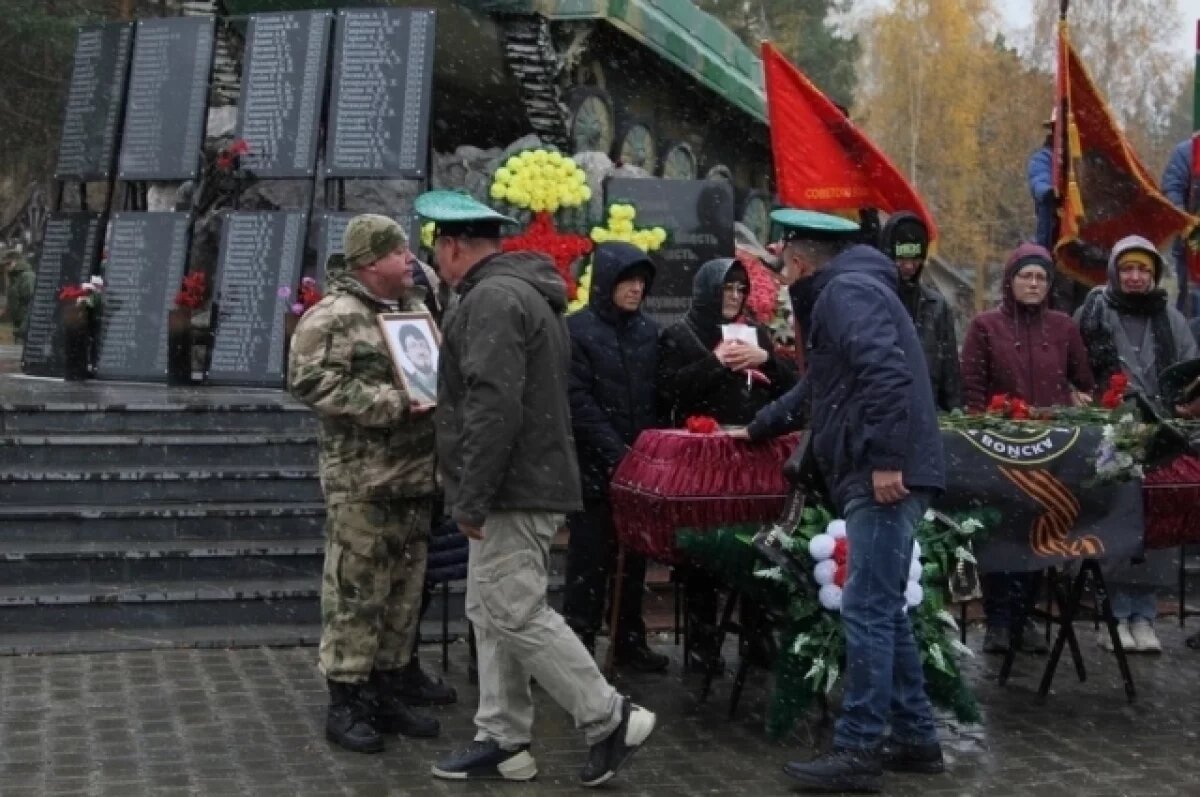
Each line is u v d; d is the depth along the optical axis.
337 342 6.29
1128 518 6.98
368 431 6.35
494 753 5.96
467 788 5.88
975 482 6.84
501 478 5.64
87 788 5.78
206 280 13.35
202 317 13.34
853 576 5.96
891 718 6.18
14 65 31.06
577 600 7.40
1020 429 6.93
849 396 5.94
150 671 7.47
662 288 11.98
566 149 13.92
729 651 8.23
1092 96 10.05
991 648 8.31
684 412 7.57
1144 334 8.73
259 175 12.66
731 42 17.66
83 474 9.30
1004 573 7.82
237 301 12.52
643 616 8.67
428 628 8.36
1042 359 8.35
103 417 10.16
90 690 7.12
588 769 5.91
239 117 12.76
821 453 6.08
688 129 17.03
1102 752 6.49
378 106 12.48
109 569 8.56
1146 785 6.02
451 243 6.02
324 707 6.93
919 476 5.90
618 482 6.89
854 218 9.57
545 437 5.80
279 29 12.80
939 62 48.84
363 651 6.35
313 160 12.54
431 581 7.06
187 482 9.44
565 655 5.81
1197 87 11.20
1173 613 9.39
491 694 5.96
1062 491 6.90
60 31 29.92
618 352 7.38
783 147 9.36
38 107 32.16
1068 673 7.93
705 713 7.03
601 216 12.62
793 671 6.48
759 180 19.36
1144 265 8.66
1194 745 6.60
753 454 6.66
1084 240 10.28
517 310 5.73
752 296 10.28
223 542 8.99
